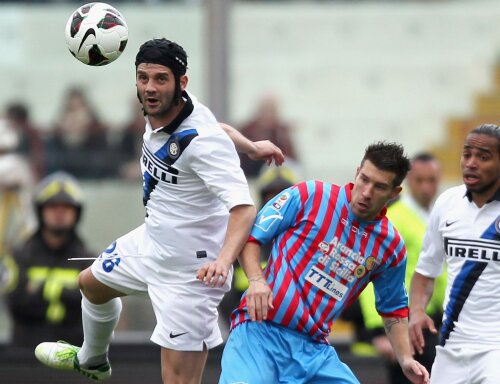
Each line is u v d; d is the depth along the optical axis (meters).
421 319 24.75
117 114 40.66
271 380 21.48
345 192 21.97
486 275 23.62
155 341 22.62
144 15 41.22
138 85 21.12
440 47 43.72
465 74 43.84
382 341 28.89
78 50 21.58
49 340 33.00
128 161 40.41
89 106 40.62
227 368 21.50
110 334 24.14
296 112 42.66
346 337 37.56
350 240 21.81
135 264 22.86
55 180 33.56
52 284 32.97
